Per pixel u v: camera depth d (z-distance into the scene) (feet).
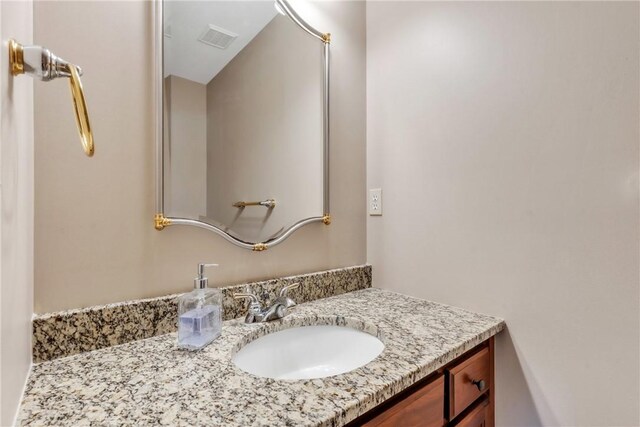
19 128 1.82
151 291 2.87
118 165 2.70
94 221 2.59
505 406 3.22
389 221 4.31
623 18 2.54
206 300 2.71
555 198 2.90
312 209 4.03
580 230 2.77
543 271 2.98
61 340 2.39
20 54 1.59
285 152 3.80
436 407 2.55
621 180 2.56
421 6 3.93
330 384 2.05
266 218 3.64
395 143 4.23
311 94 4.05
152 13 2.89
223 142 3.34
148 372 2.19
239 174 3.44
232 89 3.41
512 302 3.18
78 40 2.52
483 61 3.37
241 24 3.49
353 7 4.49
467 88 3.50
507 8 3.19
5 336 1.48
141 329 2.73
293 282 3.72
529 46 3.05
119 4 2.72
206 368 2.25
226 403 1.84
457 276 3.61
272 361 3.05
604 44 2.63
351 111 4.45
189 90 3.11
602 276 2.66
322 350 3.31
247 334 2.86
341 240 4.32
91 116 2.57
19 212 1.82
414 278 4.03
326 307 3.62
